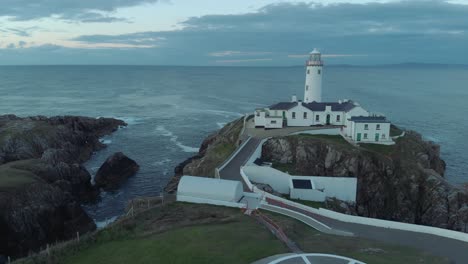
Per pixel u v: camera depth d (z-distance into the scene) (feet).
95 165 278.67
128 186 237.86
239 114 498.69
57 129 301.02
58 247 98.84
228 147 229.45
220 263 83.97
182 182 137.69
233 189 133.18
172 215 122.31
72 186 219.61
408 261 88.22
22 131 284.00
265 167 175.01
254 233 102.89
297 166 195.52
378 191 191.11
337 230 115.03
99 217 198.70
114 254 93.45
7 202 161.89
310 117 253.85
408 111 538.88
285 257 86.63
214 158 217.36
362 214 176.35
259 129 246.68
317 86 286.66
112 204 213.66
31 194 173.47
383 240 108.06
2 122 320.09
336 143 208.33
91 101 628.28
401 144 219.82
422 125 437.58
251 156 192.85
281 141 207.21
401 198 190.29
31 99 652.89
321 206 151.02
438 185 187.32
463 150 329.52
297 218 123.54
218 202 133.28
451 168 280.10
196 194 135.33
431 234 113.39
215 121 447.01
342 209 157.69
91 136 329.72
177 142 345.92
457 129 417.49
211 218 119.03
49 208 172.86
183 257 87.56
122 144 336.49
